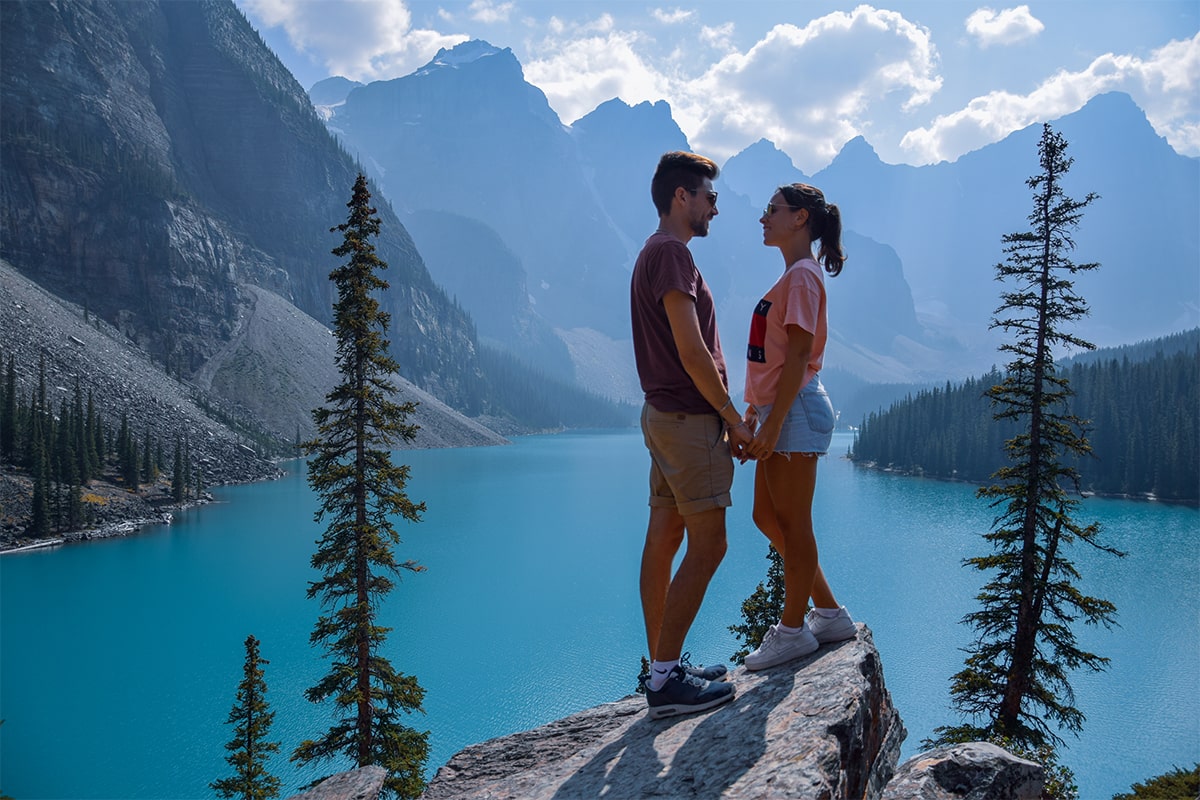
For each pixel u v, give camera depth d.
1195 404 142.62
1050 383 21.33
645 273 4.46
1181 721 48.19
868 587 81.38
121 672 56.44
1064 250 20.92
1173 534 106.75
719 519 4.45
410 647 64.12
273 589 78.56
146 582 80.38
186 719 48.06
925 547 102.38
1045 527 21.28
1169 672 56.78
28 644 62.50
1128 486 141.62
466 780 5.54
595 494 161.75
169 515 113.69
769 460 4.63
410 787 19.20
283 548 95.81
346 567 20.45
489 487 172.12
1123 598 76.38
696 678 4.46
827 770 3.20
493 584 86.50
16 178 182.62
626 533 117.88
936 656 59.84
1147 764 42.53
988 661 21.88
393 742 19.83
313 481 20.16
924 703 50.56
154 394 159.75
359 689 19.98
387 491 20.59
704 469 4.37
